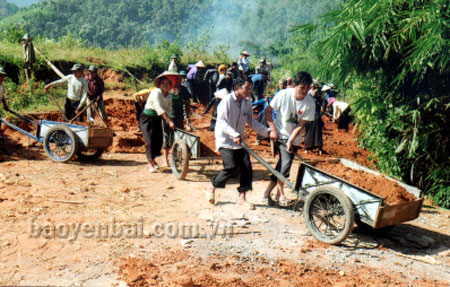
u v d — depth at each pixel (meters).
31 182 7.13
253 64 26.34
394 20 7.85
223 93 8.73
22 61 15.35
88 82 10.84
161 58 21.30
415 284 4.56
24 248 4.74
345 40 7.94
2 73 8.92
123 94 17.09
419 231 6.39
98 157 9.27
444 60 7.46
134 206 6.39
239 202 6.66
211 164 9.27
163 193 7.16
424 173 8.80
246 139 12.62
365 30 7.79
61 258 4.59
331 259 5.06
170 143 8.91
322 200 5.91
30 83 14.48
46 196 6.46
